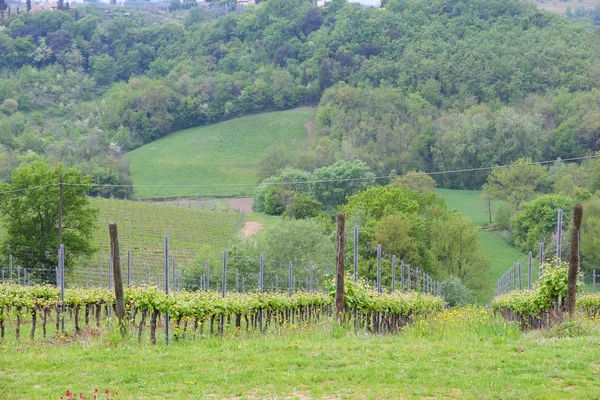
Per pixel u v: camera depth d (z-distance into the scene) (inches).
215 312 1090.7
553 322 971.9
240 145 7470.5
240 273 2527.1
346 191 4943.4
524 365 702.5
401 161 6166.3
